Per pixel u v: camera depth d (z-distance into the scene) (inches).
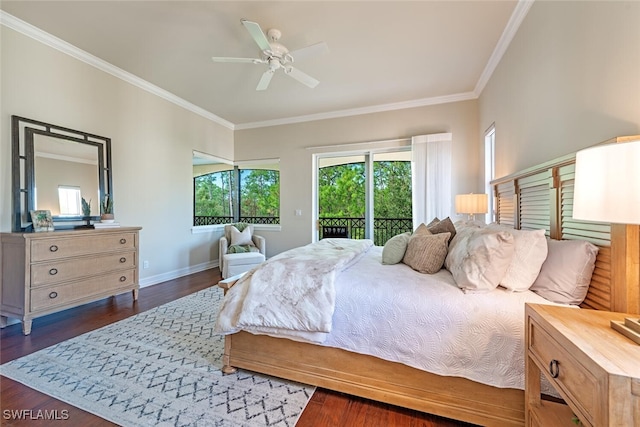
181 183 173.3
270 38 104.3
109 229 115.4
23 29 101.6
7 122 99.1
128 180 141.3
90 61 123.1
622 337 33.8
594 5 56.6
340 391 62.5
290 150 201.8
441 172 159.6
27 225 103.0
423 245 76.4
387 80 141.6
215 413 58.1
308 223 197.3
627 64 48.6
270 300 66.1
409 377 56.8
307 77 112.4
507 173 107.1
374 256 98.4
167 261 164.7
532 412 43.8
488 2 87.9
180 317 109.0
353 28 100.9
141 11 93.6
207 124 192.5
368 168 185.0
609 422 26.4
